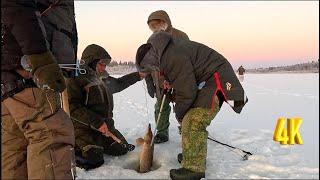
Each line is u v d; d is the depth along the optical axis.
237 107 3.36
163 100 3.66
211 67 3.21
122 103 10.06
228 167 3.42
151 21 4.33
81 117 3.47
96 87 3.69
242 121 5.75
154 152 3.79
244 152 3.82
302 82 21.30
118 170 3.36
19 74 2.09
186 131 3.14
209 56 3.25
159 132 4.28
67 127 2.20
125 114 7.33
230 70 3.28
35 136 2.11
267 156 3.75
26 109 2.09
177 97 3.16
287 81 23.00
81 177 3.19
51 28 2.31
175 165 3.48
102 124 3.47
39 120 2.11
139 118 6.61
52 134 2.13
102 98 3.73
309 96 10.80
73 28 2.60
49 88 2.06
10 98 2.08
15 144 2.19
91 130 3.56
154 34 3.19
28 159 2.11
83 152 3.41
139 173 3.30
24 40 1.91
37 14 2.00
